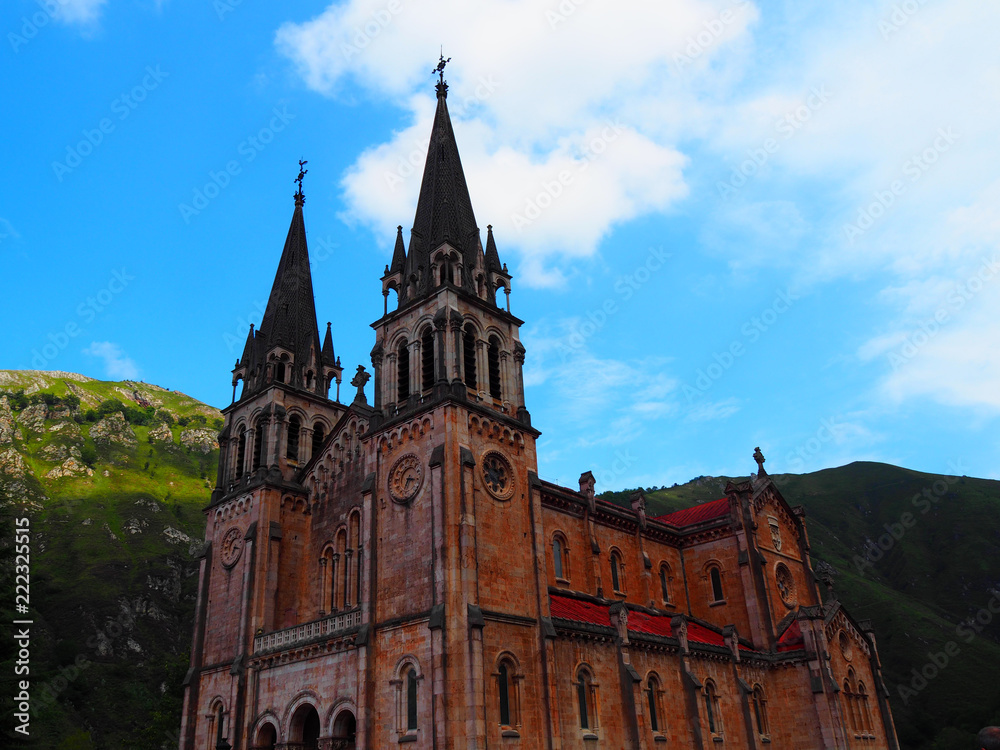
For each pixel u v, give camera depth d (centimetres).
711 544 6800
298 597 5688
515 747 3972
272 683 5062
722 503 7300
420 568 4347
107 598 13038
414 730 4031
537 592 4544
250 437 6316
